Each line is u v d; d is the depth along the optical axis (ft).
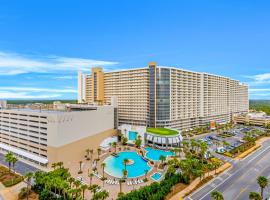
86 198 241.35
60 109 500.33
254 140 510.58
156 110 577.02
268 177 306.76
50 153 350.43
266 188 270.67
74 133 381.81
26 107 526.98
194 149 452.76
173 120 601.62
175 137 475.31
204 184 278.87
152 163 366.02
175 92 604.49
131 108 629.51
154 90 576.20
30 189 258.78
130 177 307.99
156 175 314.35
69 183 247.70
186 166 279.08
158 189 246.27
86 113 417.49
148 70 591.78
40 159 358.23
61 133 349.82
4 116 444.96
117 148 467.52
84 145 409.90
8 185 270.05
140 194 227.81
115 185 279.49
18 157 391.65
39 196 230.89
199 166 306.35
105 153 428.15
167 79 578.66
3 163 359.25
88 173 319.06
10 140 432.66
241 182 288.30
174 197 243.81
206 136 602.85
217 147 455.22
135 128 500.74
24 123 399.24
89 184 279.49
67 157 364.17
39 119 369.30
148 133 493.77
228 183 284.41
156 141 472.44
